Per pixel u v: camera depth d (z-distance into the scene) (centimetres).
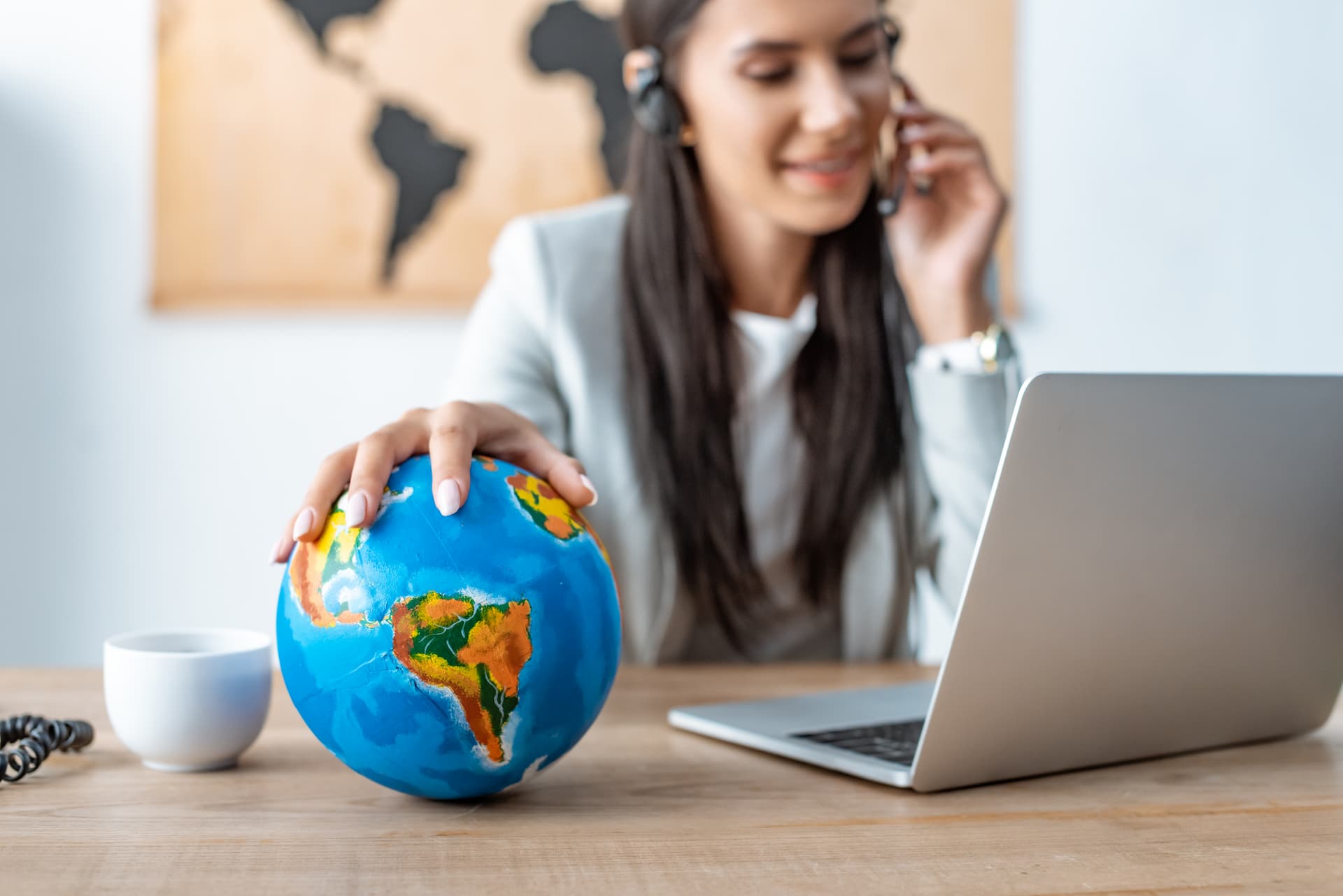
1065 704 60
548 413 125
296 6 193
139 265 194
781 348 128
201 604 196
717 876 47
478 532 52
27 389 192
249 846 50
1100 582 58
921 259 132
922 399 128
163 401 194
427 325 199
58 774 62
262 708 64
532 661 51
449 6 196
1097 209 217
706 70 119
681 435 125
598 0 199
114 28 192
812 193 119
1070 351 217
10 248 191
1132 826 54
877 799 59
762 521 130
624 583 126
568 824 54
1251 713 70
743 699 87
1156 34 217
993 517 53
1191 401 57
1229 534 61
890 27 129
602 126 199
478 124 197
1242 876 47
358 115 195
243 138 193
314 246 195
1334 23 222
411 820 54
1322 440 63
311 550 54
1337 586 68
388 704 51
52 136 191
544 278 128
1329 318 224
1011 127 210
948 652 55
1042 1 213
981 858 49
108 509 194
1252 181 221
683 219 126
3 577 192
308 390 197
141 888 45
